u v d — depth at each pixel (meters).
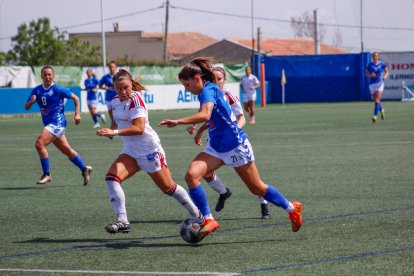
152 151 13.27
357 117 51.78
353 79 83.88
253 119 48.75
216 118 12.44
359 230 13.54
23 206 17.56
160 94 71.38
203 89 12.33
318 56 84.75
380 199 17.16
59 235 13.88
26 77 67.69
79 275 10.73
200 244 12.70
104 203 17.80
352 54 83.69
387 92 82.19
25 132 44.72
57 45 101.19
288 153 28.52
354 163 24.64
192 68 12.51
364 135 36.41
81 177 23.16
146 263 11.35
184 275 10.49
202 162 12.58
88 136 40.69
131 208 16.80
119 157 13.44
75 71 69.62
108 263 11.44
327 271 10.52
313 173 22.30
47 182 21.98
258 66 84.44
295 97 85.88
